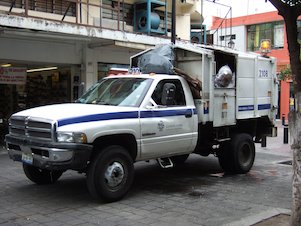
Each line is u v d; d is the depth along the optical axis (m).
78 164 6.18
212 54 8.35
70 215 5.98
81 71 15.38
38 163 6.45
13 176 8.56
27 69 15.90
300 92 4.53
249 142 9.40
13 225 5.53
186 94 8.05
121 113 6.80
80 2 14.04
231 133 9.41
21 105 15.52
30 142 6.49
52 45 14.40
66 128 6.18
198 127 8.40
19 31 11.95
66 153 6.11
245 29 33.56
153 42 15.44
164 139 7.46
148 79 7.59
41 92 16.64
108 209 6.30
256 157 11.98
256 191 7.61
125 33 14.35
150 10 17.70
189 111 7.96
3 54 13.20
